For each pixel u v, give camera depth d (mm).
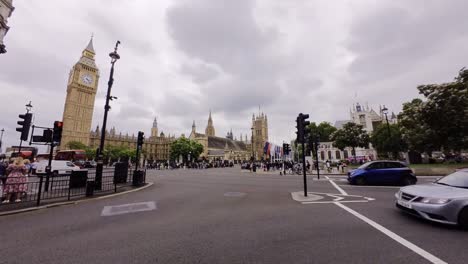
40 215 6879
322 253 3986
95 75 98438
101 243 4523
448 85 19203
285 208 7766
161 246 4355
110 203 8797
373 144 44625
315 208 7711
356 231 5195
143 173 16297
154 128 142000
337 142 39938
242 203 8758
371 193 10953
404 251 4039
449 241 4492
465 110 18016
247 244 4438
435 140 20125
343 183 15508
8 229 5473
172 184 15883
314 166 35938
